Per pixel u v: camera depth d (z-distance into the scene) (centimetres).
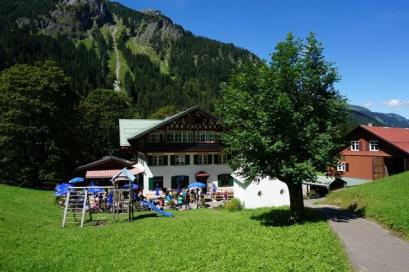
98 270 1852
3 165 6144
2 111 6019
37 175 6291
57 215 3534
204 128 6059
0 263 1961
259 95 2716
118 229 2862
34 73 6191
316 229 2475
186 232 2636
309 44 2827
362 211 3014
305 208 3591
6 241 2366
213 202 5031
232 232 2567
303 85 2812
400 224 2389
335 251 1952
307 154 2719
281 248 2056
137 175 6019
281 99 2538
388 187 3456
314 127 2672
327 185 5750
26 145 6119
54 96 6309
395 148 5381
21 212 3322
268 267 1739
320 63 2859
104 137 8862
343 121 2888
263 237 2352
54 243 2405
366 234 2327
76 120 7212
